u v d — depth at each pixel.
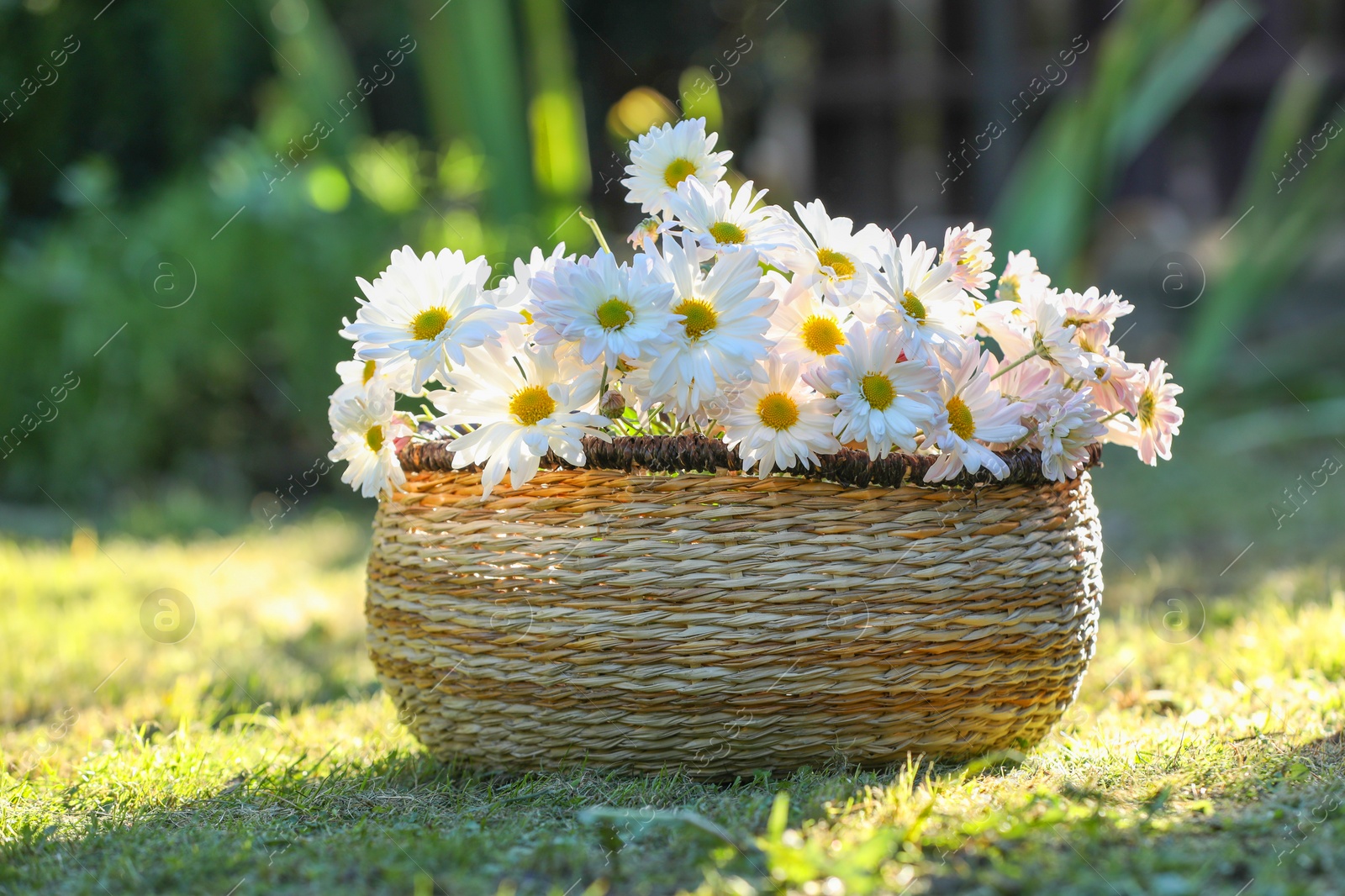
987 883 1.32
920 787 1.43
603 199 5.09
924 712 1.46
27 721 1.75
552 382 1.43
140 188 4.51
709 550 1.43
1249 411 4.38
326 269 3.81
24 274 3.77
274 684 1.83
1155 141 6.71
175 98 4.38
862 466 1.43
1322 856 1.34
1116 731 1.56
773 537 1.43
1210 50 4.26
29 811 1.47
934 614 1.44
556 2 3.76
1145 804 1.41
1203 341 4.35
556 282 1.43
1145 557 2.58
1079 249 4.15
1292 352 4.77
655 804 1.43
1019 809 1.39
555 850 1.37
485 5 3.86
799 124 7.44
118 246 3.78
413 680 1.49
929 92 7.08
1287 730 1.55
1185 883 1.31
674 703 1.44
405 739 1.61
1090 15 6.58
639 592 1.43
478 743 1.48
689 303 1.42
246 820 1.45
